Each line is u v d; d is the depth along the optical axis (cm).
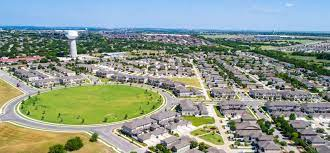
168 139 14962
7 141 14975
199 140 15638
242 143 15325
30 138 15412
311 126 18275
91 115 19375
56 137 15562
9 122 17500
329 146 15100
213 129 17262
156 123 17575
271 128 17238
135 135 15900
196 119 19000
